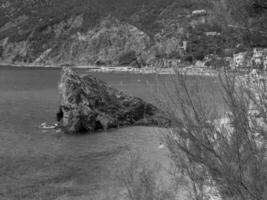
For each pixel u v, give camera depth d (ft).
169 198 20.36
